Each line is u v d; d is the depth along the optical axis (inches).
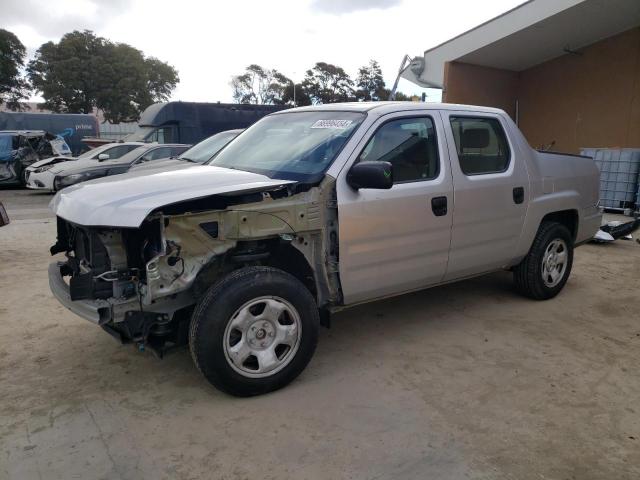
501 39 547.5
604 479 101.6
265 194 127.7
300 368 134.7
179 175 140.3
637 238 328.5
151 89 2036.2
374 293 151.2
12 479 100.2
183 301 126.6
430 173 158.6
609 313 192.4
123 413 123.1
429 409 125.8
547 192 194.4
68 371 143.7
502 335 170.9
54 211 140.3
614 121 567.5
